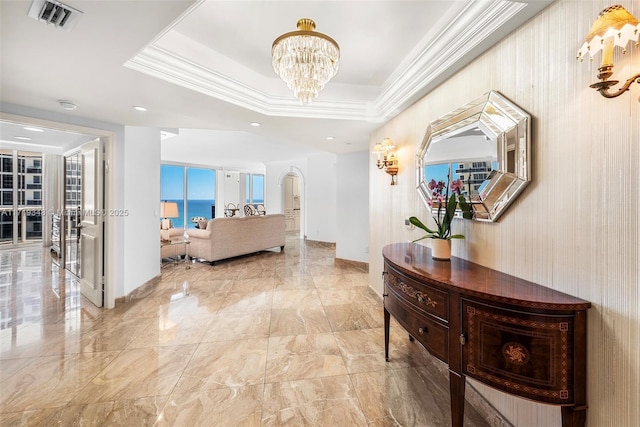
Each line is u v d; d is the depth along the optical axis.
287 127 3.38
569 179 1.14
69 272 4.48
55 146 5.82
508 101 1.43
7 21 1.30
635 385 0.92
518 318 1.08
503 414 1.50
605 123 1.01
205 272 4.71
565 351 1.04
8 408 1.63
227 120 3.04
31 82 2.03
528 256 1.34
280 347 2.34
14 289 3.72
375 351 2.29
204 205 10.22
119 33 1.43
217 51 2.23
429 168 2.21
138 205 3.62
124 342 2.39
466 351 1.23
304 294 3.65
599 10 1.03
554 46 1.21
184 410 1.63
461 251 1.89
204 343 2.39
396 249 2.22
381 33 1.96
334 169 7.36
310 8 1.69
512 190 1.41
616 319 0.97
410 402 1.72
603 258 1.01
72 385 1.83
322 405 1.68
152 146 3.98
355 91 2.97
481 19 1.46
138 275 3.62
